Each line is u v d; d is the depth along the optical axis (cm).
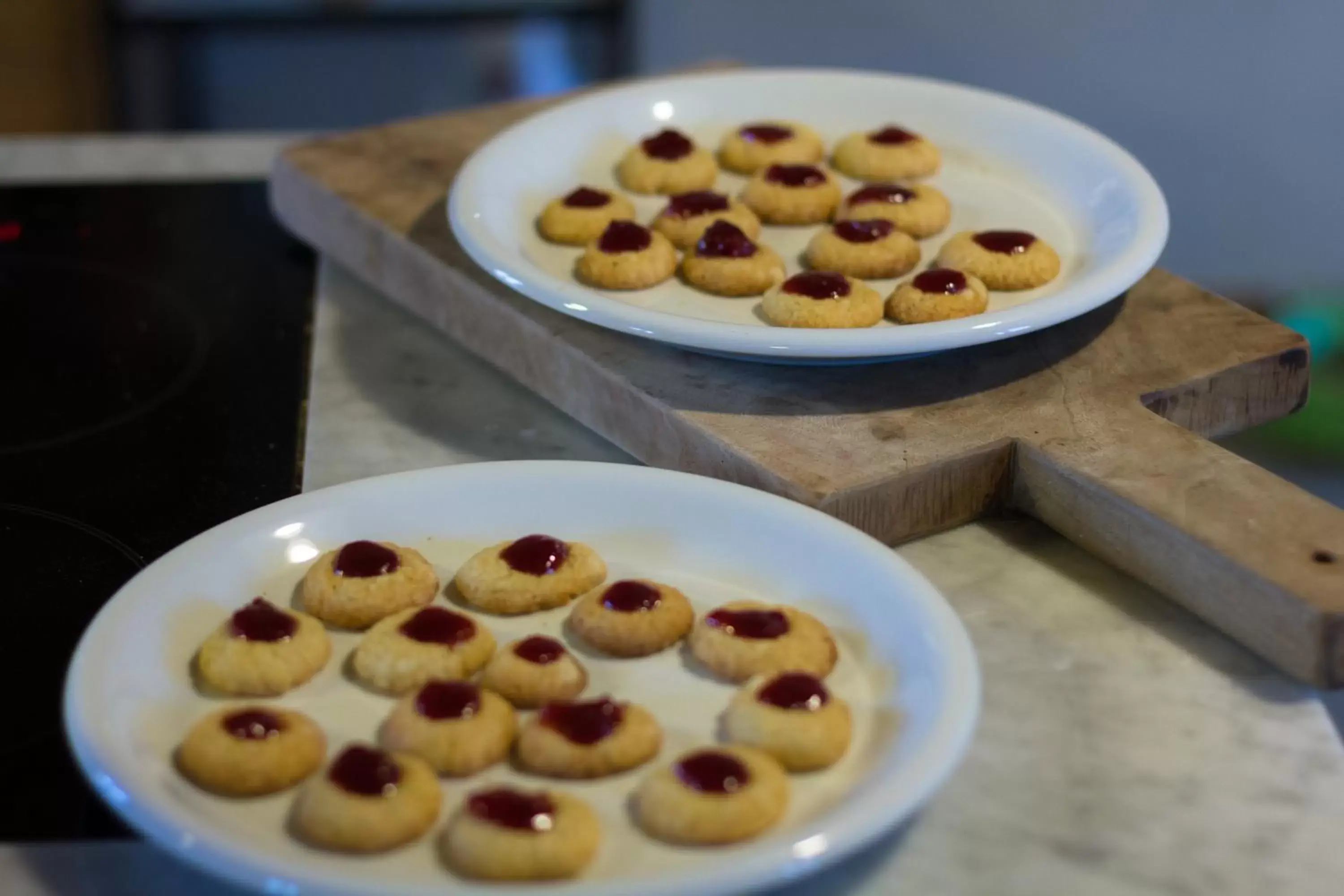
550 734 87
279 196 131
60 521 103
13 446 109
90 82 238
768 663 91
